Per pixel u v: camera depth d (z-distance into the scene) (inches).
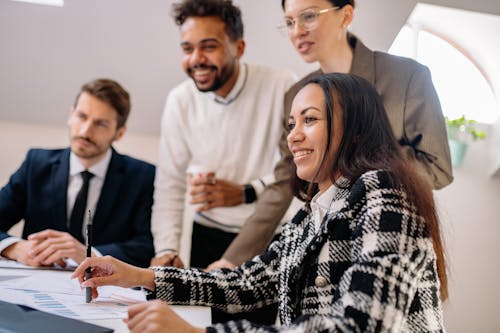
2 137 118.5
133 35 106.9
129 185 82.7
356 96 41.0
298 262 39.8
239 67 81.4
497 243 130.0
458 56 131.9
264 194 72.3
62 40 107.4
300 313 40.3
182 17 78.7
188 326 31.5
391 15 100.7
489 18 117.5
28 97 116.1
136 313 32.3
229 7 77.9
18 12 102.5
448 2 108.6
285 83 81.4
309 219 44.9
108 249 73.8
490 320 128.9
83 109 80.0
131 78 114.8
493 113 131.3
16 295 43.0
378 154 39.8
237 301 47.1
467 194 130.1
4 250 65.7
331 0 66.2
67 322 34.2
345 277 33.6
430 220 36.1
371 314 30.7
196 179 76.3
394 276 32.1
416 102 65.6
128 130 122.6
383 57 68.1
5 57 109.7
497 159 127.0
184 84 86.1
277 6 101.7
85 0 101.0
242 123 80.8
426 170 64.6
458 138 130.6
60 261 62.1
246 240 69.5
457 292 128.8
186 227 120.8
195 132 83.4
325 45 67.3
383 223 34.4
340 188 40.1
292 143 42.3
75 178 81.1
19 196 80.7
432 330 35.9
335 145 40.8
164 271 46.5
